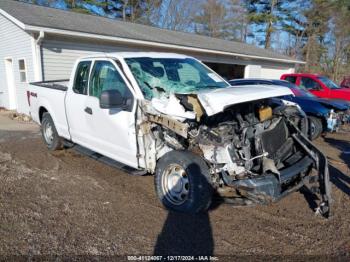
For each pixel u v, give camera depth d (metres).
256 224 3.48
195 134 3.56
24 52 10.93
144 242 3.10
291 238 3.20
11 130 8.70
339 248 3.02
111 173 5.05
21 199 3.99
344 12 35.81
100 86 4.52
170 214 3.67
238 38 38.75
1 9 11.25
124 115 4.00
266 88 3.98
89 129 4.75
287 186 3.84
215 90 4.00
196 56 16.17
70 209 3.75
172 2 35.47
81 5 30.61
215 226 3.42
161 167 3.79
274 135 3.82
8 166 5.30
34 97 6.36
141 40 12.54
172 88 4.32
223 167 3.45
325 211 3.60
